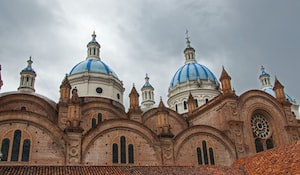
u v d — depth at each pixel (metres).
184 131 50.69
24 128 40.19
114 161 43.81
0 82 54.12
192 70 86.62
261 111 59.94
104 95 65.62
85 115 54.28
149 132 47.69
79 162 41.19
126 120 46.84
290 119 61.75
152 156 46.38
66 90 51.75
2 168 31.67
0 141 38.28
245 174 37.91
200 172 37.09
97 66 69.75
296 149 35.16
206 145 51.50
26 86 63.69
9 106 47.81
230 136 53.59
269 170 34.88
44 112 49.94
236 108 55.88
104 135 44.72
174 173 35.91
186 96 82.25
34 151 39.59
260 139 57.78
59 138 41.44
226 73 59.03
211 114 59.88
